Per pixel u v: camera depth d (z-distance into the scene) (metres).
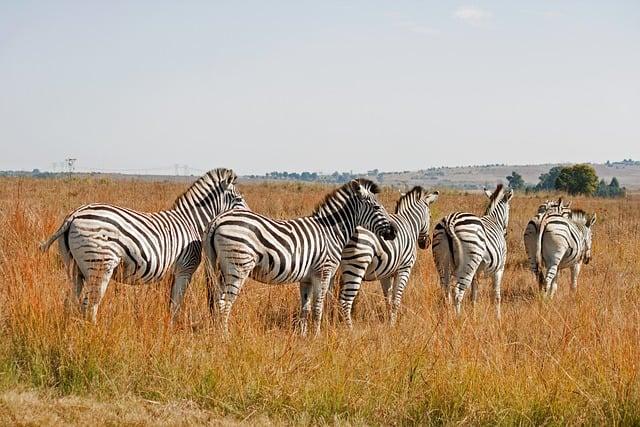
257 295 10.43
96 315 8.20
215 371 7.33
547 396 7.19
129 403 6.80
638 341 8.43
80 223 8.27
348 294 10.52
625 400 7.04
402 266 11.22
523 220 24.09
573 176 61.84
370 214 10.33
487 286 14.22
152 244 8.72
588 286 13.84
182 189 29.38
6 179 33.72
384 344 8.43
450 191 38.50
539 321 10.19
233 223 9.00
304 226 9.67
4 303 8.39
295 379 7.42
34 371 7.29
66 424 6.21
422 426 6.95
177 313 9.04
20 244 10.61
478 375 7.49
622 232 21.22
